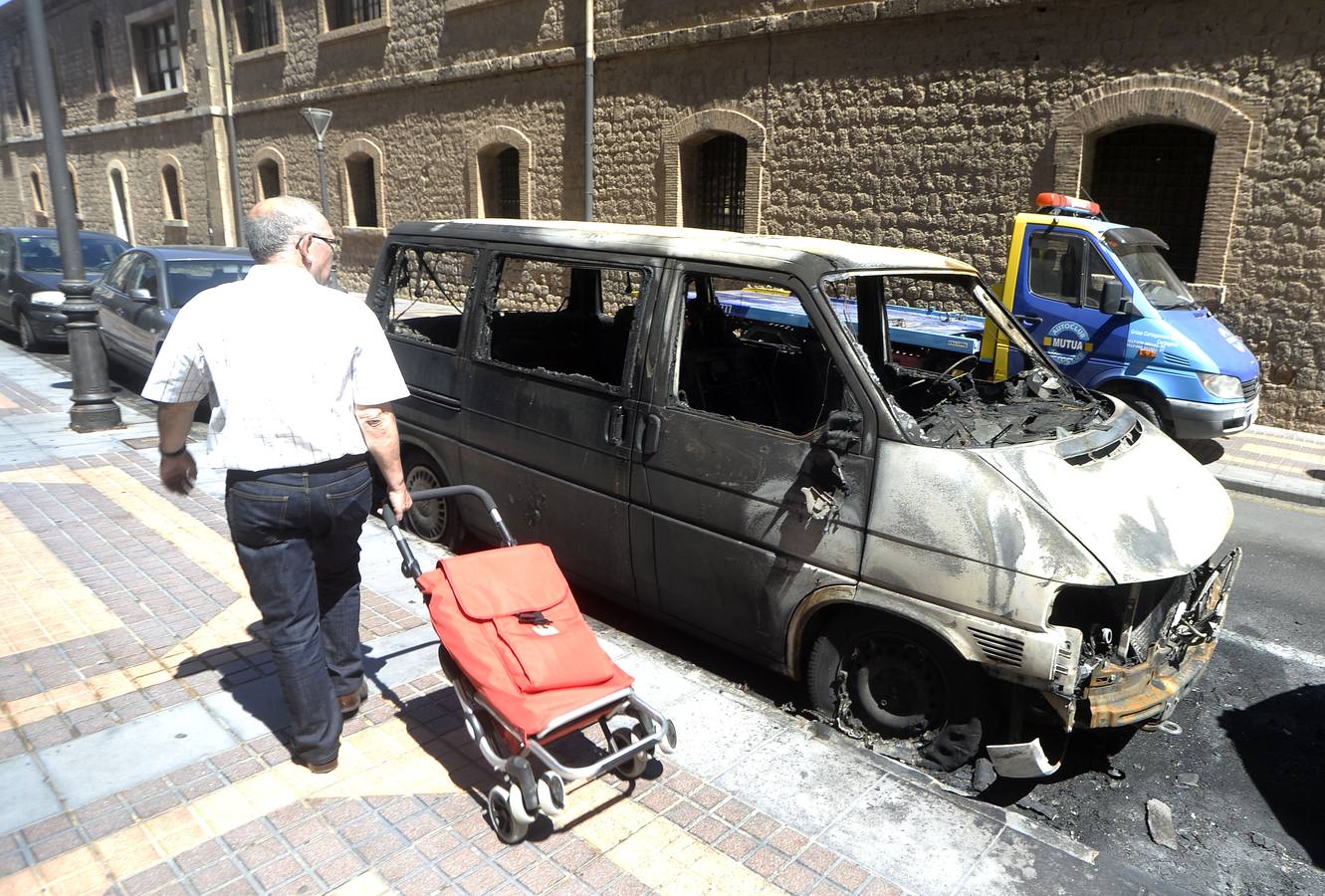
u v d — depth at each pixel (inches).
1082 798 141.6
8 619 171.6
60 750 131.0
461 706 131.3
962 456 131.3
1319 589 227.6
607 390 169.0
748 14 519.2
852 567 137.3
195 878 107.1
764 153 530.6
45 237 511.2
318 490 116.6
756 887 109.0
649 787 127.2
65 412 339.6
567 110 634.8
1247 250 389.1
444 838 115.3
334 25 821.2
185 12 960.3
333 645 136.8
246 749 132.7
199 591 185.8
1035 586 122.0
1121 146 440.5
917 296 290.2
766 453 146.2
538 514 184.7
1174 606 142.9
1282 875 126.1
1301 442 373.7
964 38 445.1
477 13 676.7
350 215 844.6
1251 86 374.9
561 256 182.2
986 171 449.7
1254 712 169.2
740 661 177.3
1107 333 328.5
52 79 290.8
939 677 135.9
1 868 107.7
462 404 199.8
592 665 115.8
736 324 209.9
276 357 112.3
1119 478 139.5
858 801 126.0
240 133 957.8
